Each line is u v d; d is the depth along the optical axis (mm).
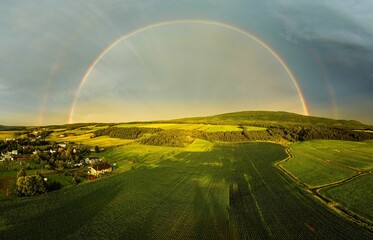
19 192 49438
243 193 49406
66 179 61719
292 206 41406
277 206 41656
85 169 74688
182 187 54406
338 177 56906
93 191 52125
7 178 60438
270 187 52969
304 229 33031
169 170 71688
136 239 31688
